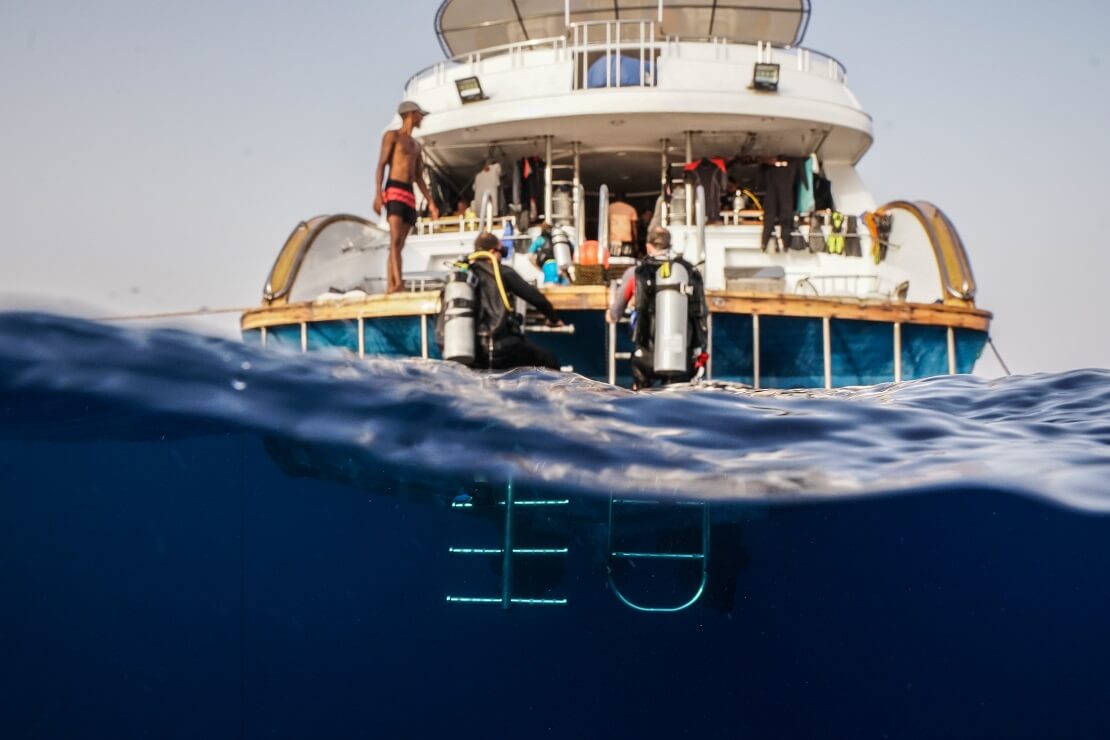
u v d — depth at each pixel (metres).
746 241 9.51
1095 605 7.92
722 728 7.06
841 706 7.61
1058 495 4.89
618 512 5.63
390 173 9.11
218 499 6.88
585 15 13.02
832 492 5.01
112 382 4.33
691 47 10.42
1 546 7.76
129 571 7.94
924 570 7.55
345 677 7.75
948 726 7.57
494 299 6.91
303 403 4.69
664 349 6.67
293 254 8.70
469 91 10.14
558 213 10.22
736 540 6.46
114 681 7.92
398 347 8.01
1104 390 5.50
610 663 7.08
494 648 7.29
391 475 5.73
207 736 7.50
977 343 8.63
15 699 7.75
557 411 4.73
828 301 7.88
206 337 4.32
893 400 5.31
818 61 10.90
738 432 4.68
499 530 6.21
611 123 10.19
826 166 11.37
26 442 5.95
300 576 7.71
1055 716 7.88
